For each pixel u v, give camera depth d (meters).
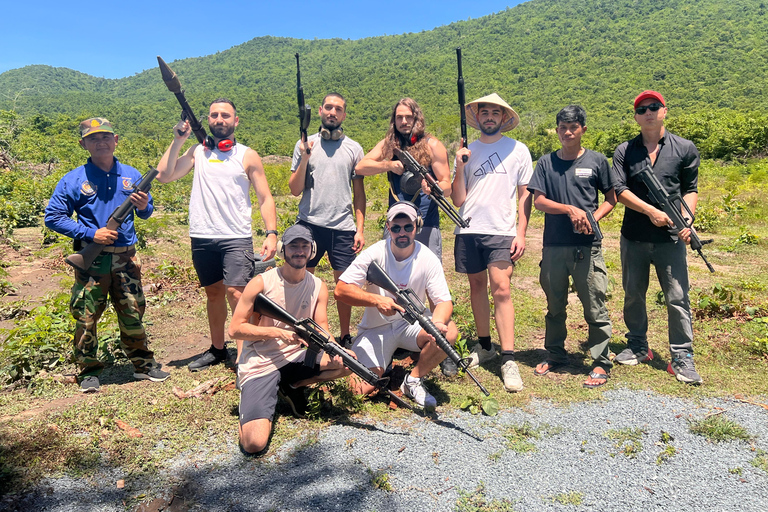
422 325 3.51
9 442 3.05
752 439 3.22
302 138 4.34
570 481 2.82
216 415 3.49
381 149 4.44
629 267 4.32
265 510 2.55
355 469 2.90
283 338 3.31
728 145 43.97
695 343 4.82
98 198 3.84
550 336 4.40
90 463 2.91
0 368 4.11
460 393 3.94
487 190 4.32
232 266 4.06
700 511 2.58
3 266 8.16
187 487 2.73
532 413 3.61
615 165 4.26
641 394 3.88
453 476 2.85
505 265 4.24
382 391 3.62
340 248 4.59
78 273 3.83
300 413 3.53
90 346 3.86
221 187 4.05
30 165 26.59
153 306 6.25
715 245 9.55
